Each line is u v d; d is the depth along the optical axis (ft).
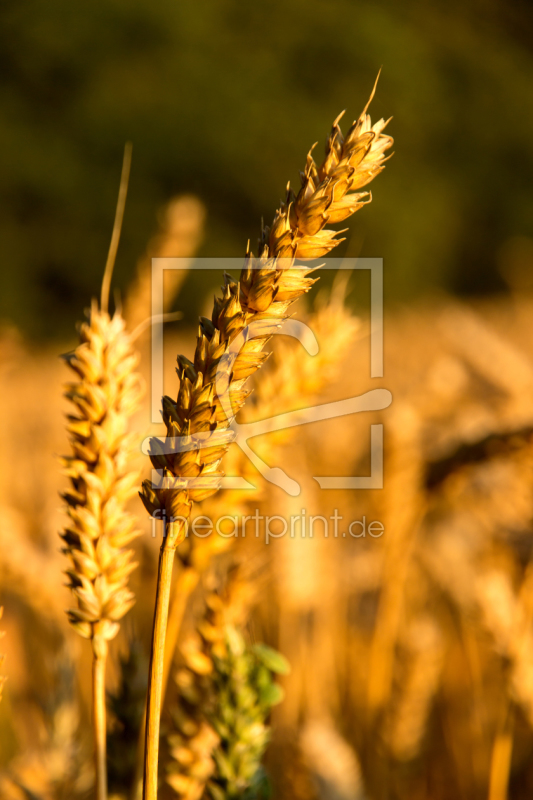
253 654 1.92
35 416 5.80
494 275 34.09
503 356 3.99
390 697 2.73
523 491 2.91
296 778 2.15
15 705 2.81
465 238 33.96
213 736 1.95
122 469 1.78
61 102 31.86
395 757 2.71
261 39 34.63
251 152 30.94
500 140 35.63
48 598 2.82
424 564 3.41
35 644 3.20
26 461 4.42
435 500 2.68
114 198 30.27
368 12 37.45
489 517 2.99
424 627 2.85
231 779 1.89
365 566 3.49
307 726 2.19
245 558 1.98
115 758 1.94
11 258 29.19
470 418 3.49
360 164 1.64
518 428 2.37
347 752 2.18
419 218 32.37
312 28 34.63
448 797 2.94
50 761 2.11
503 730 2.26
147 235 30.04
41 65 32.09
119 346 1.80
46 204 29.86
